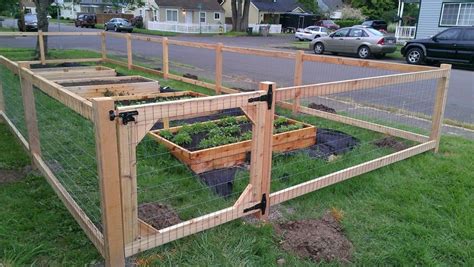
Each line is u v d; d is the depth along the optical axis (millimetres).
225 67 11500
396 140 4980
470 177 3859
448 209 3234
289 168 3881
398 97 7727
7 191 3260
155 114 2189
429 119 6090
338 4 57031
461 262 2617
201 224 2664
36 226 2779
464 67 13977
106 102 2004
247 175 3666
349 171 3592
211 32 35250
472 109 7191
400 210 3195
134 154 2191
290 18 42781
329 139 4816
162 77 9016
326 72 10688
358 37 16344
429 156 4461
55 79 7512
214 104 2430
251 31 33656
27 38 20328
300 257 2574
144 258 2484
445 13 17531
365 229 2934
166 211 2955
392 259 2604
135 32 32031
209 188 3387
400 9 21781
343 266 2516
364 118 5934
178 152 3846
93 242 2510
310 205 3256
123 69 10250
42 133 4547
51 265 2412
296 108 6137
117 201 2209
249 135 4262
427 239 2820
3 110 5137
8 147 4270
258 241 2697
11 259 2428
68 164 3762
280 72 10812
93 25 34500
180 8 38375
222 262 2484
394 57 16672
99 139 2043
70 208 2828
